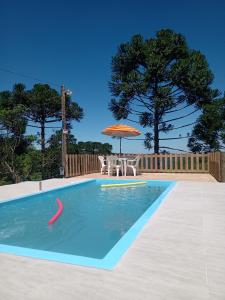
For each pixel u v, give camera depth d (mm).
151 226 4168
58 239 4410
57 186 9141
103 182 11172
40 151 21469
